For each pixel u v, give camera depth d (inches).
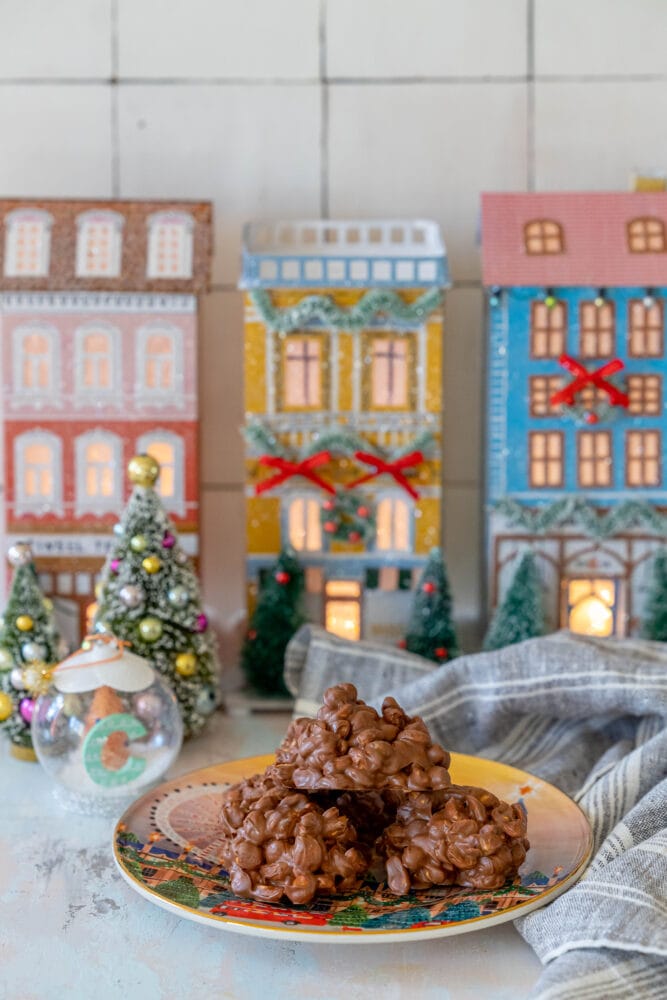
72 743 30.9
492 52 39.3
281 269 36.3
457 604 40.1
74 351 36.3
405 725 28.1
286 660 35.1
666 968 25.5
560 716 32.1
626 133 39.4
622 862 26.7
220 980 26.1
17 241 36.2
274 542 36.8
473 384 39.8
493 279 36.3
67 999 25.6
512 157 39.5
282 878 26.8
